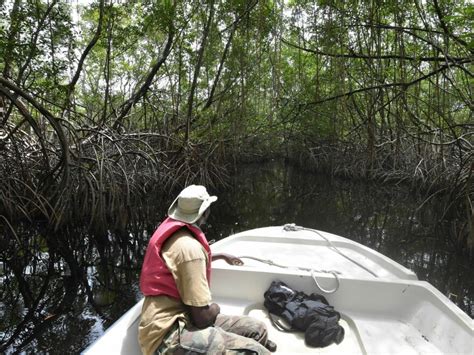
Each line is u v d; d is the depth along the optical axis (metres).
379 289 3.39
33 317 4.36
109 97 12.93
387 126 14.60
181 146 11.91
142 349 2.40
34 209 7.87
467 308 4.88
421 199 12.45
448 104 10.73
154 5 10.77
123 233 8.32
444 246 7.79
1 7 7.83
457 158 10.80
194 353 2.24
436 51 8.43
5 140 7.73
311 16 11.48
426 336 3.04
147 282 2.46
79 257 6.70
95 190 8.07
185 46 11.83
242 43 12.58
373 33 9.24
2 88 6.70
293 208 11.79
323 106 14.16
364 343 2.98
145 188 10.16
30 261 6.44
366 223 9.88
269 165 28.23
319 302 3.21
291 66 16.41
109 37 10.45
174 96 13.33
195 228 2.50
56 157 8.56
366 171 16.14
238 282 3.55
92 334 3.97
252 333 2.69
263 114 17.47
